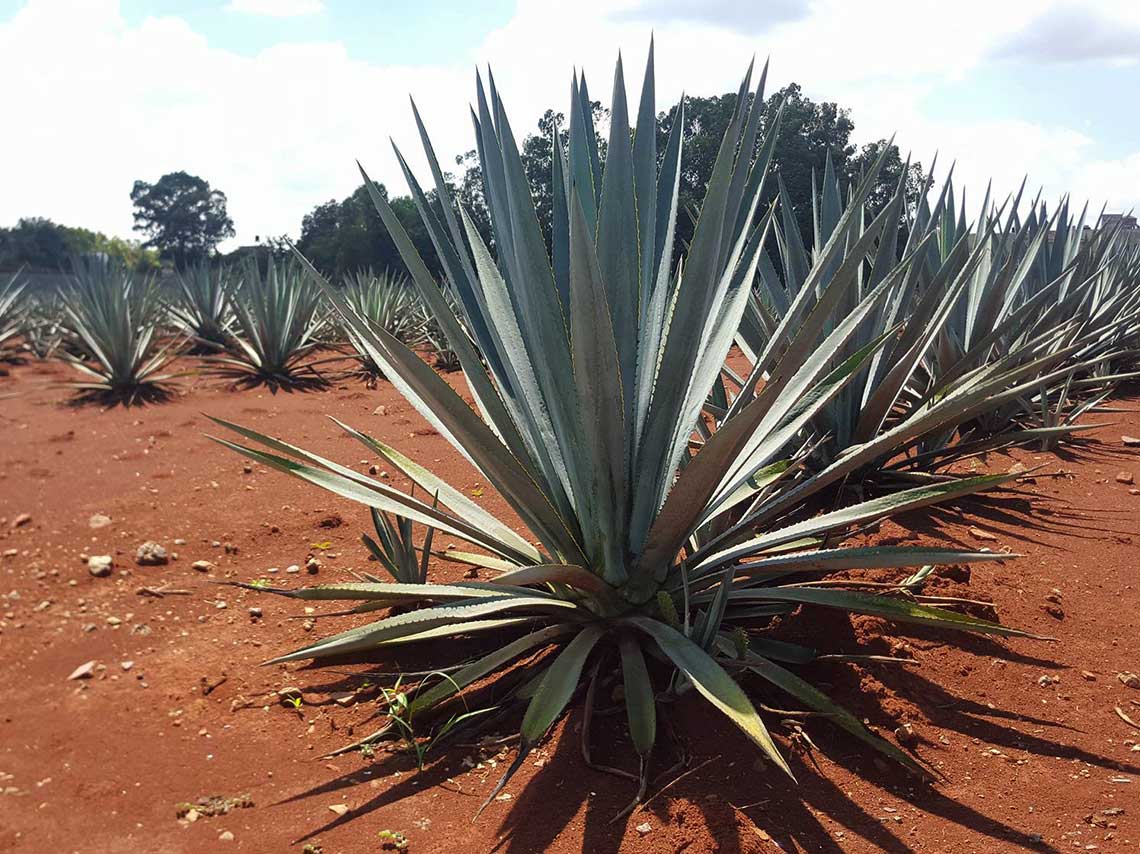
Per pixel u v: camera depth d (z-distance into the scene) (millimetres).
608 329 2623
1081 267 8641
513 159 2939
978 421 6773
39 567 4516
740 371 9852
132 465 6492
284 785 2682
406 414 8586
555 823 2426
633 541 3184
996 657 3344
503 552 3471
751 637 3211
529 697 3002
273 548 4871
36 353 12789
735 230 3562
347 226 39531
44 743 2932
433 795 2607
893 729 2869
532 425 3420
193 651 3631
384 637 2885
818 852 2285
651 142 3377
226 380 10742
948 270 4969
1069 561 4289
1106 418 7621
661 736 2844
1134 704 3074
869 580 3809
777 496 4102
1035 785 2607
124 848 2375
